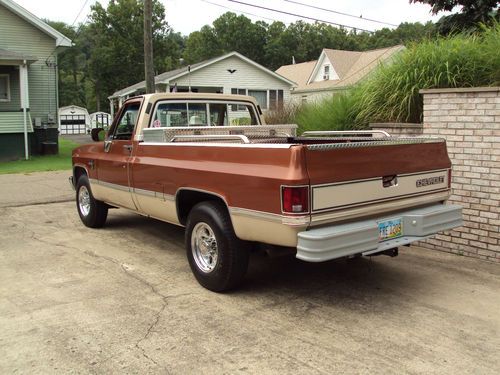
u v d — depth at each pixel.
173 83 32.00
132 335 3.89
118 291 4.87
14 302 4.60
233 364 3.43
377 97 7.99
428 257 5.90
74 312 4.35
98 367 3.42
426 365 3.39
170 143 5.27
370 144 4.23
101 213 7.46
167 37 56.09
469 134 5.82
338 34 67.94
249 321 4.13
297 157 3.83
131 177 6.00
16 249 6.47
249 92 34.56
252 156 4.21
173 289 4.91
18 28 22.78
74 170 7.91
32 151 22.83
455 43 7.36
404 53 8.03
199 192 4.83
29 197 10.77
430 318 4.15
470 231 5.87
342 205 4.04
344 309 4.36
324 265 5.63
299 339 3.79
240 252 4.59
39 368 3.41
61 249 6.45
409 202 4.58
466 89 5.78
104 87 57.66
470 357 3.49
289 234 3.89
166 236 7.09
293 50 68.94
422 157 4.70
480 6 13.16
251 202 4.17
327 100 9.83
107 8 53.50
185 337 3.85
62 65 76.44
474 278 5.13
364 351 3.59
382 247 4.19
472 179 5.82
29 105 23.05
